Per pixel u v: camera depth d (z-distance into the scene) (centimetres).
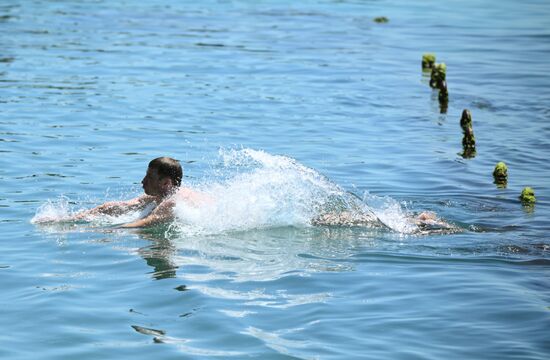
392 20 6206
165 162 2023
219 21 5881
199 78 3997
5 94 3491
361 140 2992
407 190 2366
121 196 2238
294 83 3975
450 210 2169
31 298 1543
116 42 4888
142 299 1540
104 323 1434
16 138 2816
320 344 1349
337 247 1850
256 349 1330
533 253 1812
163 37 5125
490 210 2172
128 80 3888
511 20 6272
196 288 1594
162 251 1819
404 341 1362
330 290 1591
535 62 4659
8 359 1295
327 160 2695
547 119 3381
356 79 4128
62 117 3145
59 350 1330
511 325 1423
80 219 2036
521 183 2464
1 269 1691
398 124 3272
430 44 5234
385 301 1534
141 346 1345
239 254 1803
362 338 1373
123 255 1788
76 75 3947
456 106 3622
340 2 7125
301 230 1967
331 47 5012
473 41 5369
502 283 1625
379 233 1950
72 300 1534
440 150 2877
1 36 4944
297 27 5731
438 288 1598
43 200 2180
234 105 3472
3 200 2167
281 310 1490
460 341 1362
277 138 2973
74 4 6444
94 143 2802
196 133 2998
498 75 4312
